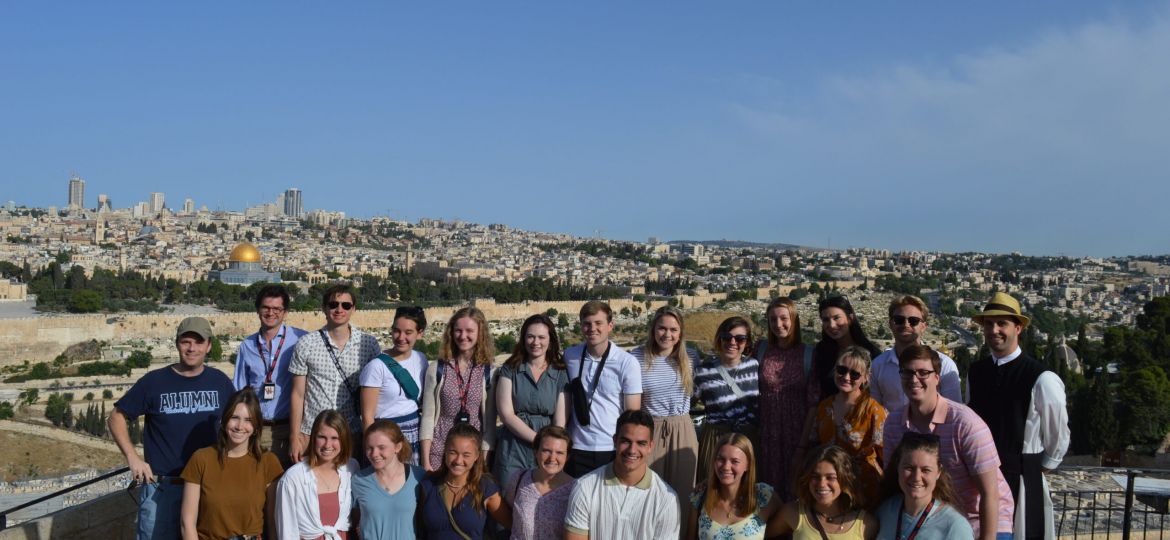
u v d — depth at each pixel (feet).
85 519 49.06
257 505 40.47
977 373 44.52
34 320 416.46
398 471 40.96
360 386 46.42
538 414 45.91
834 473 37.19
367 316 526.98
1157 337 304.09
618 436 38.11
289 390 49.47
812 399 46.57
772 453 46.73
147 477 41.32
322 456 39.68
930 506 36.35
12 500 157.17
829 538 37.29
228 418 39.73
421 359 47.83
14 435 247.29
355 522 40.78
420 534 40.98
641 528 38.17
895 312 44.60
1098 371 306.14
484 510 40.65
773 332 47.83
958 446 37.68
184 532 39.78
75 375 354.95
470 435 39.91
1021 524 41.60
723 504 38.78
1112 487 84.84
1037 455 42.22
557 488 39.91
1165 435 201.05
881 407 41.60
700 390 48.32
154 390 42.29
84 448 247.91
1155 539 70.13
